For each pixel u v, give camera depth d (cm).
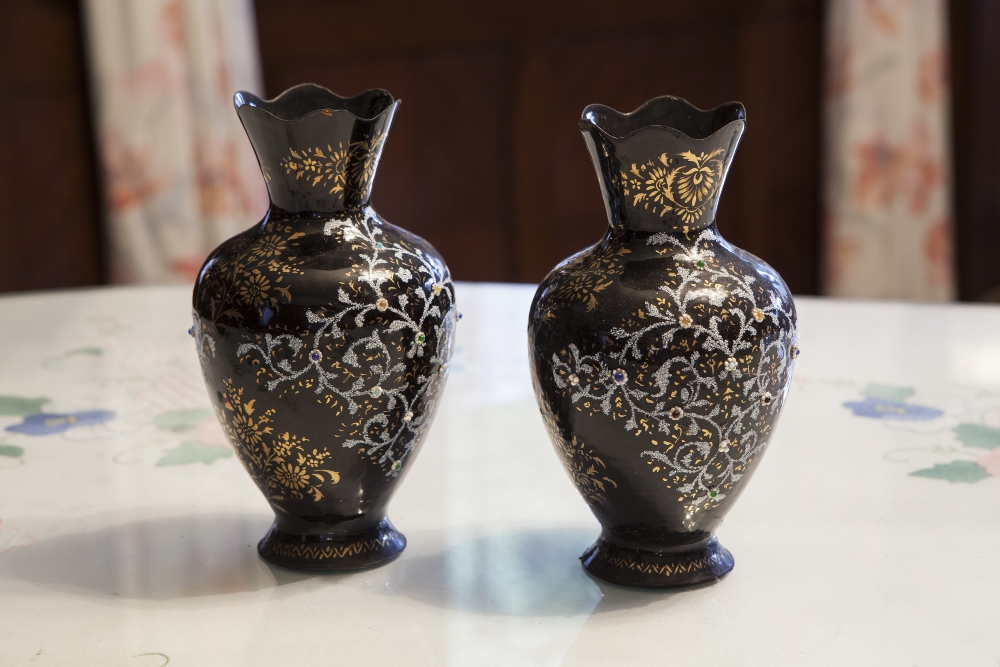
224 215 260
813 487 93
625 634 67
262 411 74
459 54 275
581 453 73
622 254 72
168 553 81
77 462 101
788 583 75
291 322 71
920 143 256
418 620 69
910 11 248
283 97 80
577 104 276
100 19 246
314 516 78
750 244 279
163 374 131
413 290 74
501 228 287
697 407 69
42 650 66
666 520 74
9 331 152
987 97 273
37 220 267
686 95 272
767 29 265
